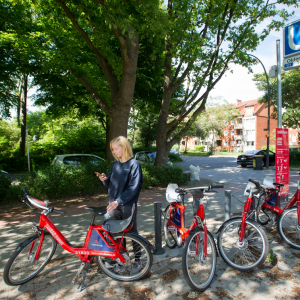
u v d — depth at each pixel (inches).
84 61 521.3
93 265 128.8
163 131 406.3
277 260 130.0
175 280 113.7
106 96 386.3
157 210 142.3
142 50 472.4
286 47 214.7
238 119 2193.7
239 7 354.9
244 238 122.7
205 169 685.3
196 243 110.7
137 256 117.0
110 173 120.3
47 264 130.0
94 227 111.7
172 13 331.9
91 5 296.2
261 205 178.9
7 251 146.9
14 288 108.7
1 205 257.8
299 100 1023.6
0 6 359.6
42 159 687.1
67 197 297.1
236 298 99.5
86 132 897.5
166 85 404.2
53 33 392.2
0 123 1218.6
